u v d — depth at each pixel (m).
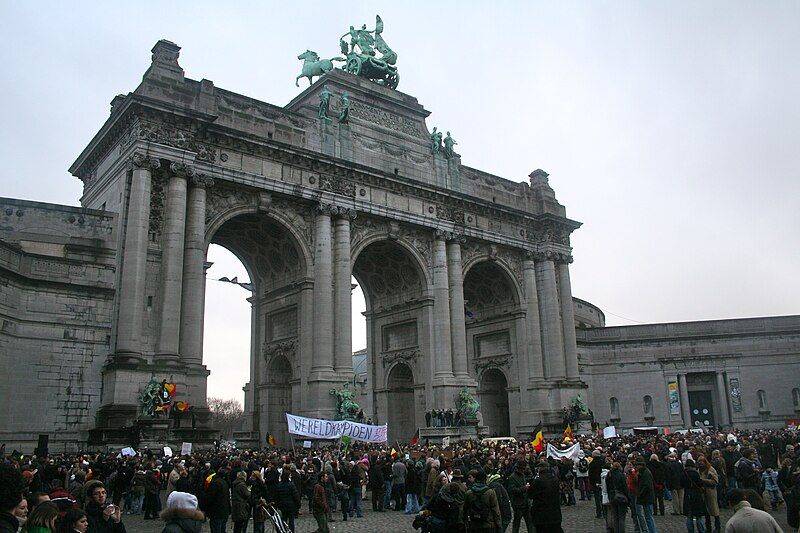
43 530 7.66
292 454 38.12
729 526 10.20
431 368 60.44
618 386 85.81
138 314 43.34
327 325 52.28
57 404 41.78
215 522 18.98
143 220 44.69
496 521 14.59
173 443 41.09
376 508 30.56
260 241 57.50
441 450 36.41
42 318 42.38
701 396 85.81
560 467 30.72
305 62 63.50
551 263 71.75
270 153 52.22
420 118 65.75
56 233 45.94
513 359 70.25
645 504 20.14
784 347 84.38
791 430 54.53
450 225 63.78
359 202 57.06
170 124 47.19
